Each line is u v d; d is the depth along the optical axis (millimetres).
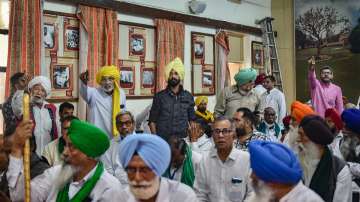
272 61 10398
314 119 2732
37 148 4609
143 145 2023
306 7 10758
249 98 5938
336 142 3664
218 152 3158
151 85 7555
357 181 3246
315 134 2666
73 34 6336
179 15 8055
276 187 1931
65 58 6230
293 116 3387
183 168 3547
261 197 1957
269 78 7453
